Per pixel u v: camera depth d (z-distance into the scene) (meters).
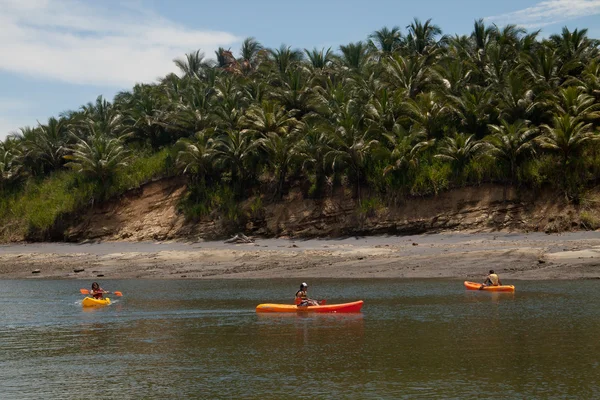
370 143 46.50
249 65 74.44
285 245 44.75
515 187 42.53
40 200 61.72
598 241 34.44
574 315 20.31
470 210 43.16
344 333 19.09
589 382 13.02
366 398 12.43
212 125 57.12
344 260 37.16
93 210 57.16
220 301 26.38
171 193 55.38
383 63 54.25
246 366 15.31
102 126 65.44
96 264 41.34
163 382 14.04
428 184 44.78
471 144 44.31
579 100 43.03
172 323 21.77
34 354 17.22
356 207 47.19
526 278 29.09
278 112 52.53
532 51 50.47
